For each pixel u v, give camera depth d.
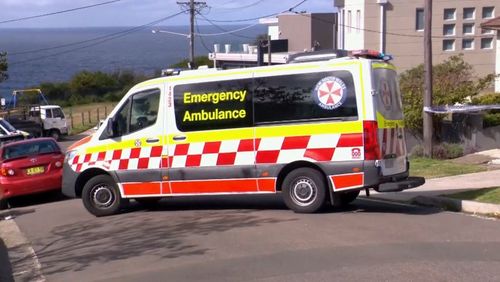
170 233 9.59
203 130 10.93
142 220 11.05
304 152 10.29
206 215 11.02
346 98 10.05
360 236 8.53
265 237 8.77
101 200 11.95
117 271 7.69
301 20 56.00
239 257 7.82
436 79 22.20
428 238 8.31
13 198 16.11
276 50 55.34
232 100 10.72
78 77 71.94
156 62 133.88
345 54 10.65
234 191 10.79
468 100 21.84
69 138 40.81
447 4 42.06
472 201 10.51
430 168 16.52
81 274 7.75
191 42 46.00
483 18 42.38
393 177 10.30
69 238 10.15
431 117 19.34
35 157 15.32
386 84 10.37
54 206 14.60
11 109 40.53
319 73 10.22
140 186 11.50
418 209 10.79
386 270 6.89
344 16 44.78
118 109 11.66
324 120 10.19
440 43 42.38
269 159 10.50
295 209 10.46
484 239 8.20
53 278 7.73
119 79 73.19
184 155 11.06
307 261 7.43
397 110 10.69
